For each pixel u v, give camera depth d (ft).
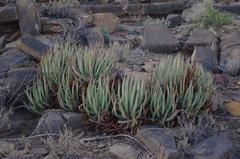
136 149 9.42
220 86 12.87
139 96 9.91
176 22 19.89
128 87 10.17
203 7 18.97
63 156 9.15
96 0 22.25
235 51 15.37
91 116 10.21
